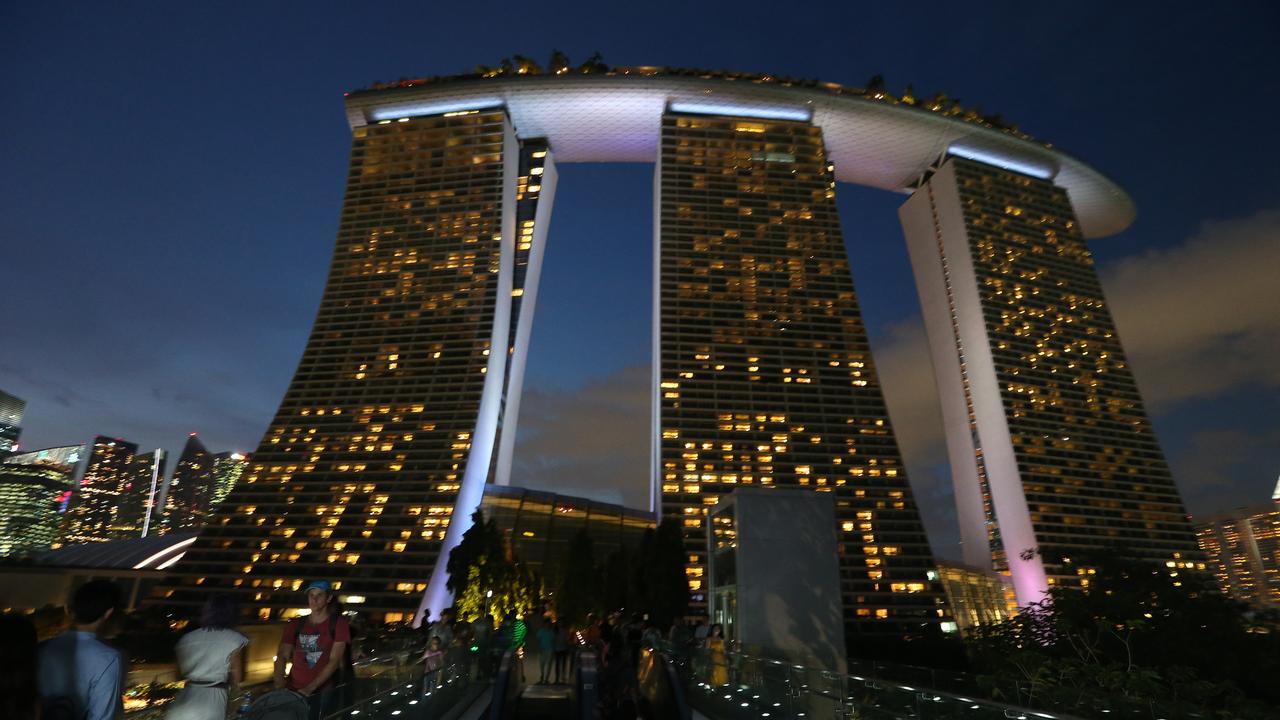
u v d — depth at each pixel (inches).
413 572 5064.0
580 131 7800.2
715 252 6771.7
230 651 283.4
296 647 361.4
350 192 7219.5
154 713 283.0
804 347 6348.4
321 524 5369.1
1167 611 1552.7
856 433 5974.4
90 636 236.4
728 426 5880.9
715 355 6210.6
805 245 6934.1
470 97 7514.8
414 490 5516.7
